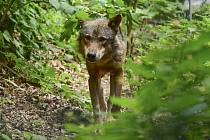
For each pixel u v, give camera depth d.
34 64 15.12
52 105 12.56
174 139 1.77
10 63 14.62
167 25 15.30
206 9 17.48
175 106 1.75
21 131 9.96
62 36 11.52
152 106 1.81
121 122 1.87
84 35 11.39
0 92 12.95
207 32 1.70
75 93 13.52
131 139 1.83
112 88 11.48
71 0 12.70
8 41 13.34
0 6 13.85
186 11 19.50
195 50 1.72
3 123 10.33
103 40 11.26
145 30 16.03
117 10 13.16
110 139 1.86
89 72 11.59
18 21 14.19
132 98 1.92
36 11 15.38
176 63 1.78
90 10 13.98
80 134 1.99
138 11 15.33
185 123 1.78
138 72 1.88
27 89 13.69
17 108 11.86
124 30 14.48
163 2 17.25
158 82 1.83
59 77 16.09
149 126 1.82
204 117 1.77
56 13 17.84
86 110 12.41
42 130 10.28
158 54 1.78
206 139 1.95
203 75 1.84
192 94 1.77
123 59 11.56
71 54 18.78
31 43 14.70
